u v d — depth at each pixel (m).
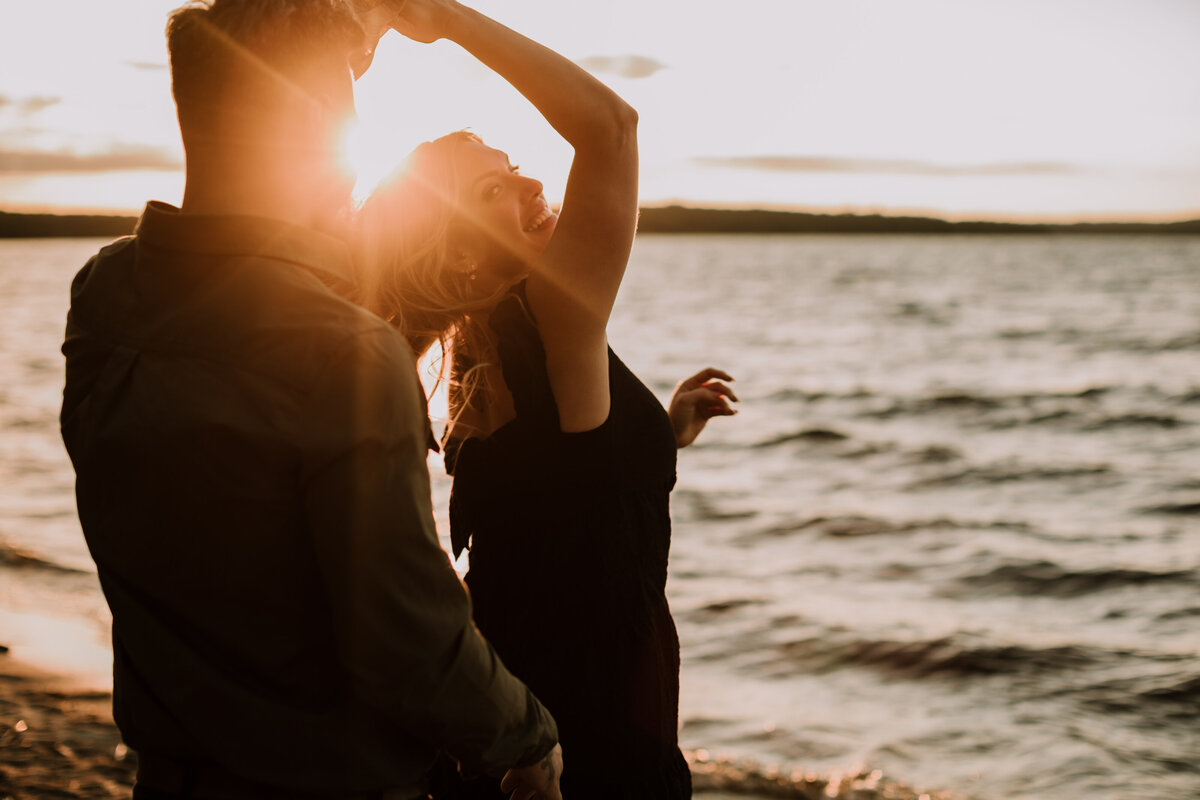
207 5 1.25
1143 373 29.52
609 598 1.75
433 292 1.75
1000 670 6.82
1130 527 11.94
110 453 1.27
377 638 1.22
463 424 1.87
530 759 1.39
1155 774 5.12
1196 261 137.00
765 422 21.67
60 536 10.37
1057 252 179.50
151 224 1.30
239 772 1.28
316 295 1.26
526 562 1.76
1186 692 6.31
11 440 17.58
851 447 18.47
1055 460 16.94
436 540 1.28
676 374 31.50
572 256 1.65
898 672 6.84
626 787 1.77
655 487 1.82
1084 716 5.96
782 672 6.86
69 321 1.39
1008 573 9.71
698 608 8.44
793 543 11.23
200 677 1.27
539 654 1.75
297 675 1.28
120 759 4.21
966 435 19.94
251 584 1.25
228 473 1.22
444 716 1.27
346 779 1.30
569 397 1.71
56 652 6.29
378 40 1.49
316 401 1.21
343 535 1.21
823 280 99.69
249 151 1.28
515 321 1.70
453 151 1.77
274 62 1.25
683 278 107.31
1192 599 8.73
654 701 1.78
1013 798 4.80
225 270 1.26
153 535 1.26
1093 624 8.02
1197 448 18.12
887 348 38.41
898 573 9.80
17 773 4.03
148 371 1.27
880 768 5.15
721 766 4.89
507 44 1.59
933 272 114.50
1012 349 37.34
